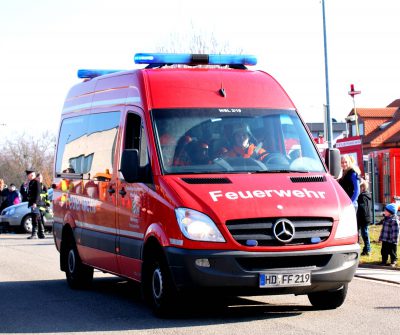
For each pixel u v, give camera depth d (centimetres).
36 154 8019
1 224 2734
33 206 2422
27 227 2730
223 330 838
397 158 2934
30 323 915
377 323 870
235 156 955
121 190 1030
